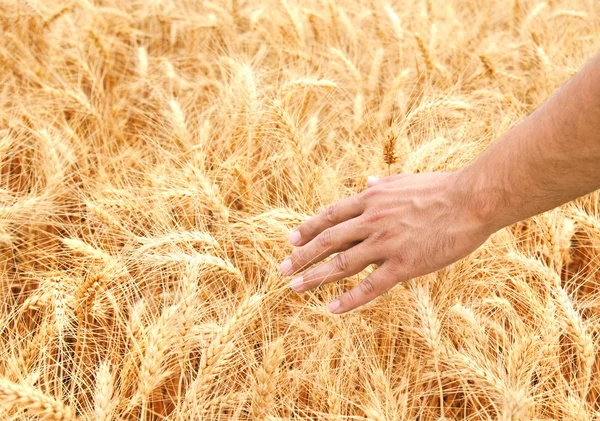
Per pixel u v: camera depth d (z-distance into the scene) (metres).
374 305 0.94
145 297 0.95
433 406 0.92
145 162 1.14
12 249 1.05
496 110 1.24
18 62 1.38
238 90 1.17
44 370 0.86
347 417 0.87
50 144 1.10
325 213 0.90
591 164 0.74
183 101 1.31
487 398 0.90
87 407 0.86
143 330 0.86
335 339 0.91
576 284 1.04
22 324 0.95
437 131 1.15
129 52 1.61
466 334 0.91
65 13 1.48
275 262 0.96
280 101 1.07
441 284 0.91
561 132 0.74
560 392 0.88
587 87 0.72
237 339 0.88
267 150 1.16
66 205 1.11
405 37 1.48
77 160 1.14
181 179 1.05
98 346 0.92
